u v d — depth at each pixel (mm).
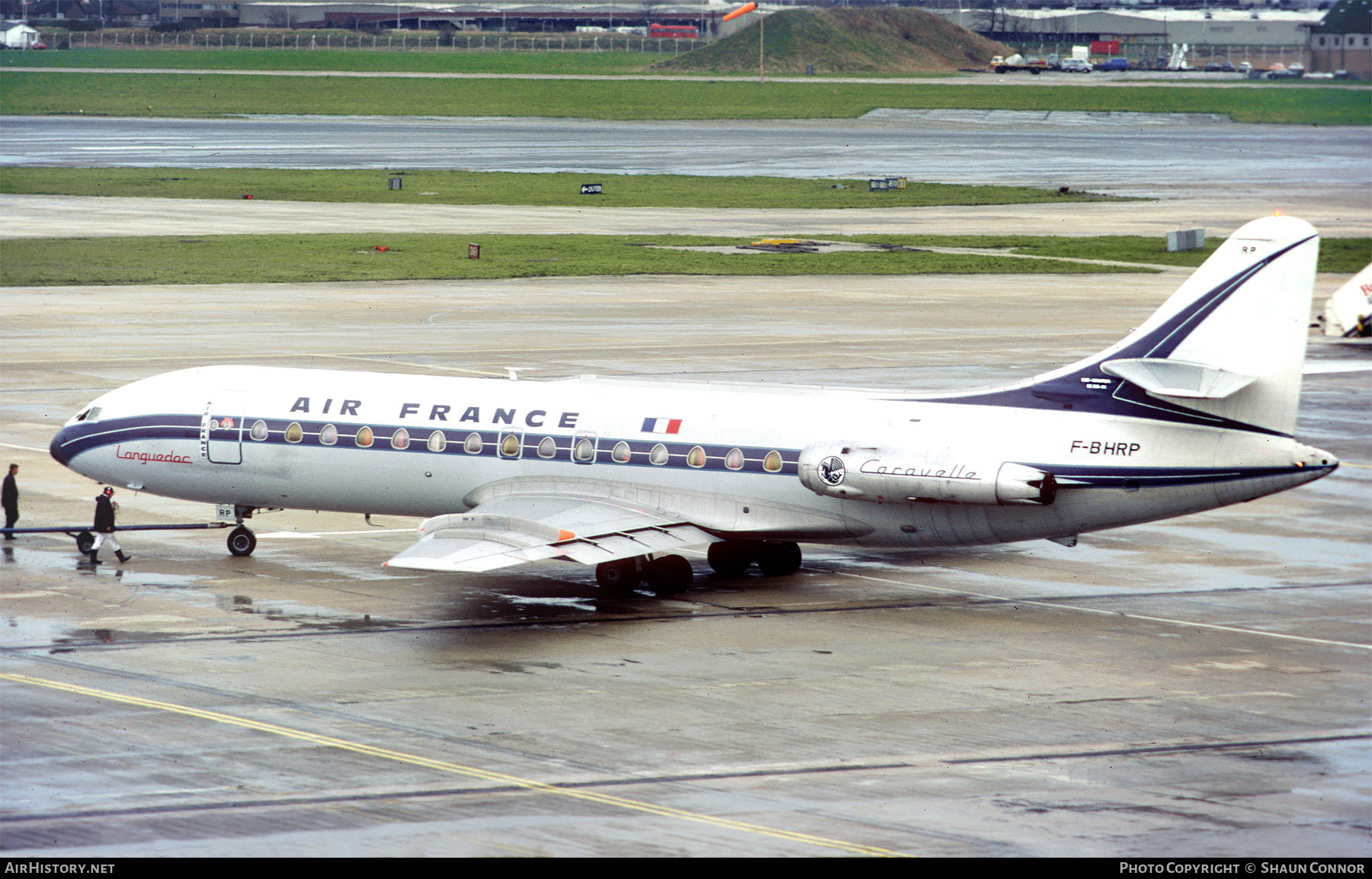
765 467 124375
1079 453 118938
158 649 107750
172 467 137500
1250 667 107625
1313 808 79812
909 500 119688
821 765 85625
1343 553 145375
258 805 77938
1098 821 77500
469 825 75688
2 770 82375
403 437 132250
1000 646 112125
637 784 82062
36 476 167000
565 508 124062
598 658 107375
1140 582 134000
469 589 128125
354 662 105375
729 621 118625
